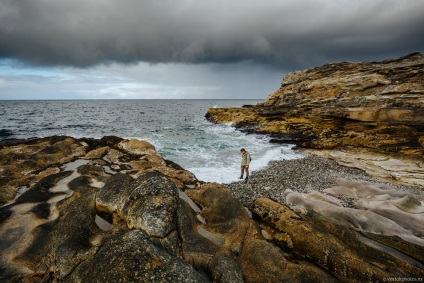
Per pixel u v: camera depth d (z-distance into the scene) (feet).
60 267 18.95
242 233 26.12
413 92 78.38
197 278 17.01
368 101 86.69
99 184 36.52
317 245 23.75
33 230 26.02
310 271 20.51
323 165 64.90
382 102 82.48
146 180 25.96
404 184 50.24
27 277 20.25
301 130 99.60
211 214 30.37
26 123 163.32
